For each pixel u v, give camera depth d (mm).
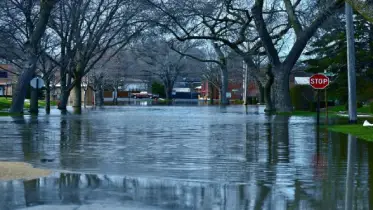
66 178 17000
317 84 40938
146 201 13828
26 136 32469
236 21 64688
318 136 32000
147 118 54500
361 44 66750
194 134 34156
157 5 62906
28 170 18297
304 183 16516
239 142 28875
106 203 13562
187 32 63656
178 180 16922
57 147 26406
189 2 61812
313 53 78812
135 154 23609
